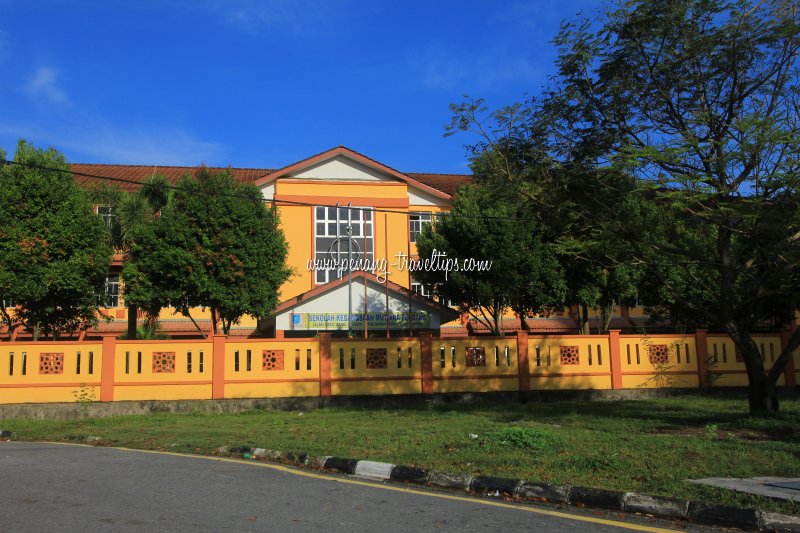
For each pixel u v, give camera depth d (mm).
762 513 5699
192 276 19594
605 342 17906
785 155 11227
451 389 16906
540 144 14023
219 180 21281
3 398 14906
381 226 28719
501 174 14625
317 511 6082
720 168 11711
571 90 13406
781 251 12148
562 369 17516
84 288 19125
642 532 5574
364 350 16641
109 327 26547
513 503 6637
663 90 12766
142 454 9594
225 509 6086
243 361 16047
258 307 20797
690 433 10836
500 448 9023
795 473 7375
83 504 6238
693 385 18125
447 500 6684
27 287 17969
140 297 19734
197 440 10570
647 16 12344
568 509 6398
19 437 11977
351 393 16406
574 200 13875
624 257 14148
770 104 12430
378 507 6301
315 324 23625
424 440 10031
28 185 18703
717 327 23188
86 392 15227
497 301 20719
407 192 29375
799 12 11859
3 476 7664
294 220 28031
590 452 8758
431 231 22641
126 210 20406
